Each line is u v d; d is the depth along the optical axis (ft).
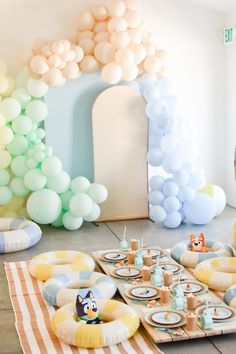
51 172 20.07
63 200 20.97
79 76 21.97
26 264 17.44
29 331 12.88
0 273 16.81
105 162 22.40
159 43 23.72
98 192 20.70
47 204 20.15
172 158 20.63
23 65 21.06
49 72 20.30
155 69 21.66
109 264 16.75
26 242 18.71
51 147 20.98
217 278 14.90
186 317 12.56
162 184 21.21
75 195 20.56
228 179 25.04
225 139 25.05
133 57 20.86
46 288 14.51
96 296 13.91
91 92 22.26
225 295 14.16
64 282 15.05
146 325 12.77
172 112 21.40
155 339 12.12
